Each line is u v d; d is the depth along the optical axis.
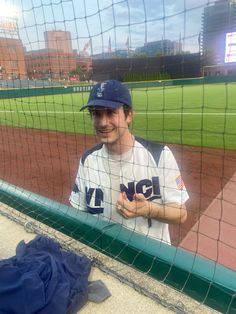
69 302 1.31
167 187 2.13
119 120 2.06
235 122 10.66
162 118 11.95
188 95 19.08
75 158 7.39
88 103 2.06
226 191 4.80
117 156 2.16
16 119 13.66
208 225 3.78
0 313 1.19
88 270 1.55
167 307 1.37
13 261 1.38
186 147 7.65
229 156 6.74
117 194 2.20
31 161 7.34
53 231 2.02
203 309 1.35
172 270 1.54
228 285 1.39
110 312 1.37
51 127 11.75
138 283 1.51
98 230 1.86
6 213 2.32
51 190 5.38
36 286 1.22
